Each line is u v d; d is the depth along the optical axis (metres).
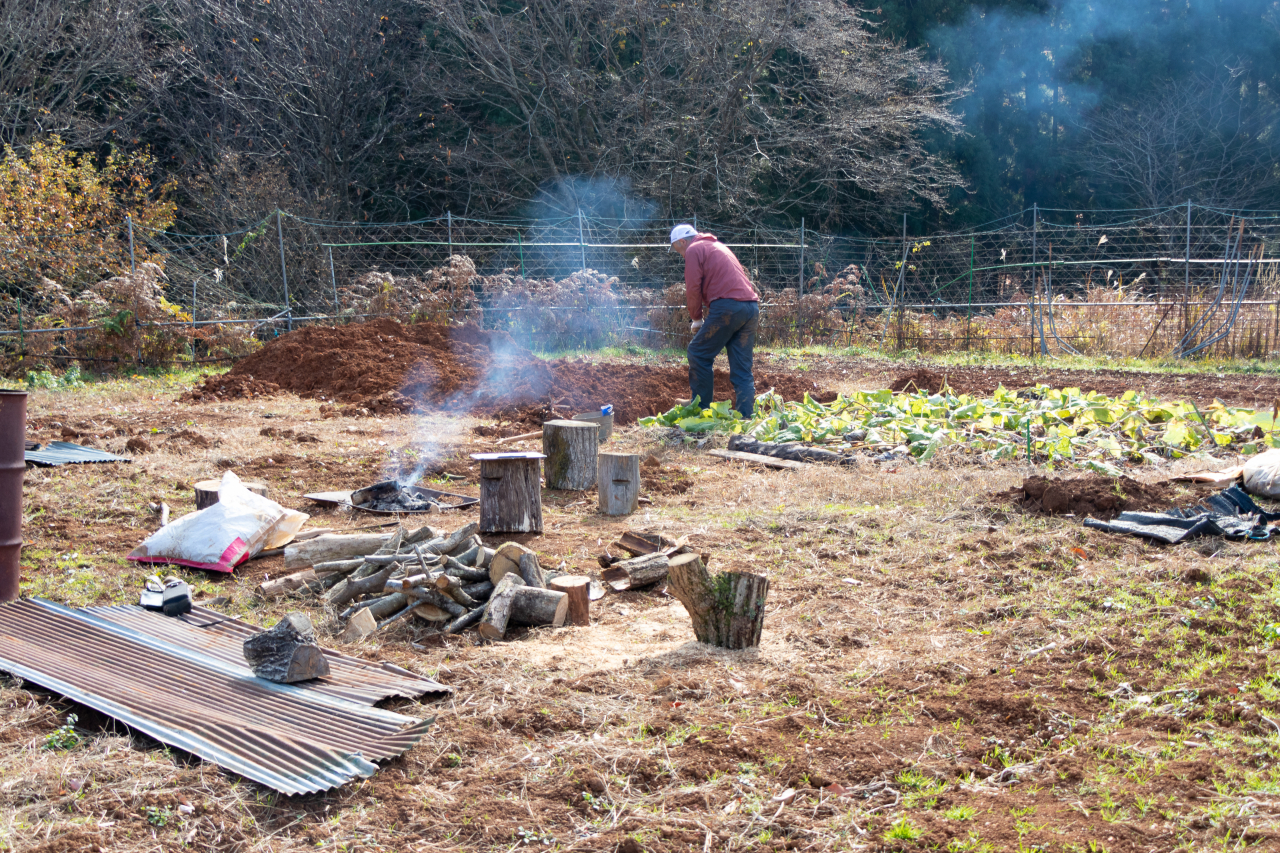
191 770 3.04
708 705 3.61
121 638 4.11
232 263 20.48
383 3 26.12
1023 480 6.80
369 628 4.39
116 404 11.01
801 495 6.78
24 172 16.20
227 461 7.85
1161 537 5.42
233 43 24.77
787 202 28.69
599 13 26.66
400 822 2.85
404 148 26.83
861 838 2.77
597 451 7.45
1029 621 4.36
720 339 9.51
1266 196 32.12
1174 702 3.53
